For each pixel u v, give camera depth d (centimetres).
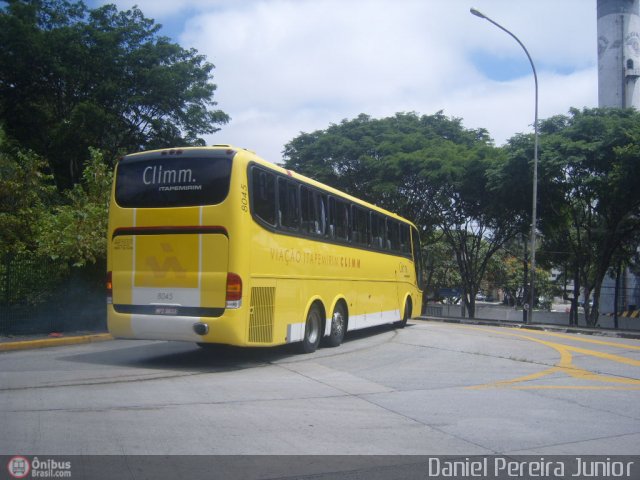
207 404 736
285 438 597
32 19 2573
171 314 988
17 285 1427
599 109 2536
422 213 3047
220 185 980
